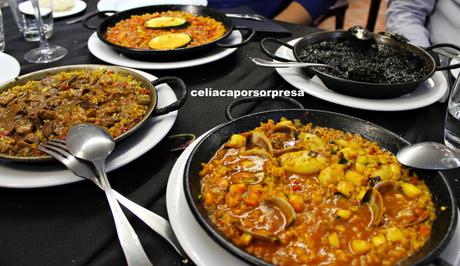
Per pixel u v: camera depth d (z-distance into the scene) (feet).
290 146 3.00
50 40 5.57
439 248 2.02
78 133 2.97
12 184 2.74
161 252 2.43
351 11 16.22
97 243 2.50
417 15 7.16
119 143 3.13
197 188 2.56
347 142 2.97
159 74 4.67
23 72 4.68
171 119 3.49
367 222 2.40
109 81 3.84
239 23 5.75
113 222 2.66
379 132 3.03
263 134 2.98
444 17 6.90
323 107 4.03
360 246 2.20
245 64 4.93
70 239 2.53
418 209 2.42
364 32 4.77
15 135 3.18
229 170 2.75
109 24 5.58
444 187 2.44
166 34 5.18
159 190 2.94
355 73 4.09
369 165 2.75
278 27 5.65
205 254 2.22
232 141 2.94
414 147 2.75
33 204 2.79
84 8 6.61
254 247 2.21
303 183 2.68
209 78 4.60
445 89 4.07
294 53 4.35
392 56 4.52
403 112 3.94
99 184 2.72
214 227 2.20
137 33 5.33
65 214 2.71
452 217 2.20
